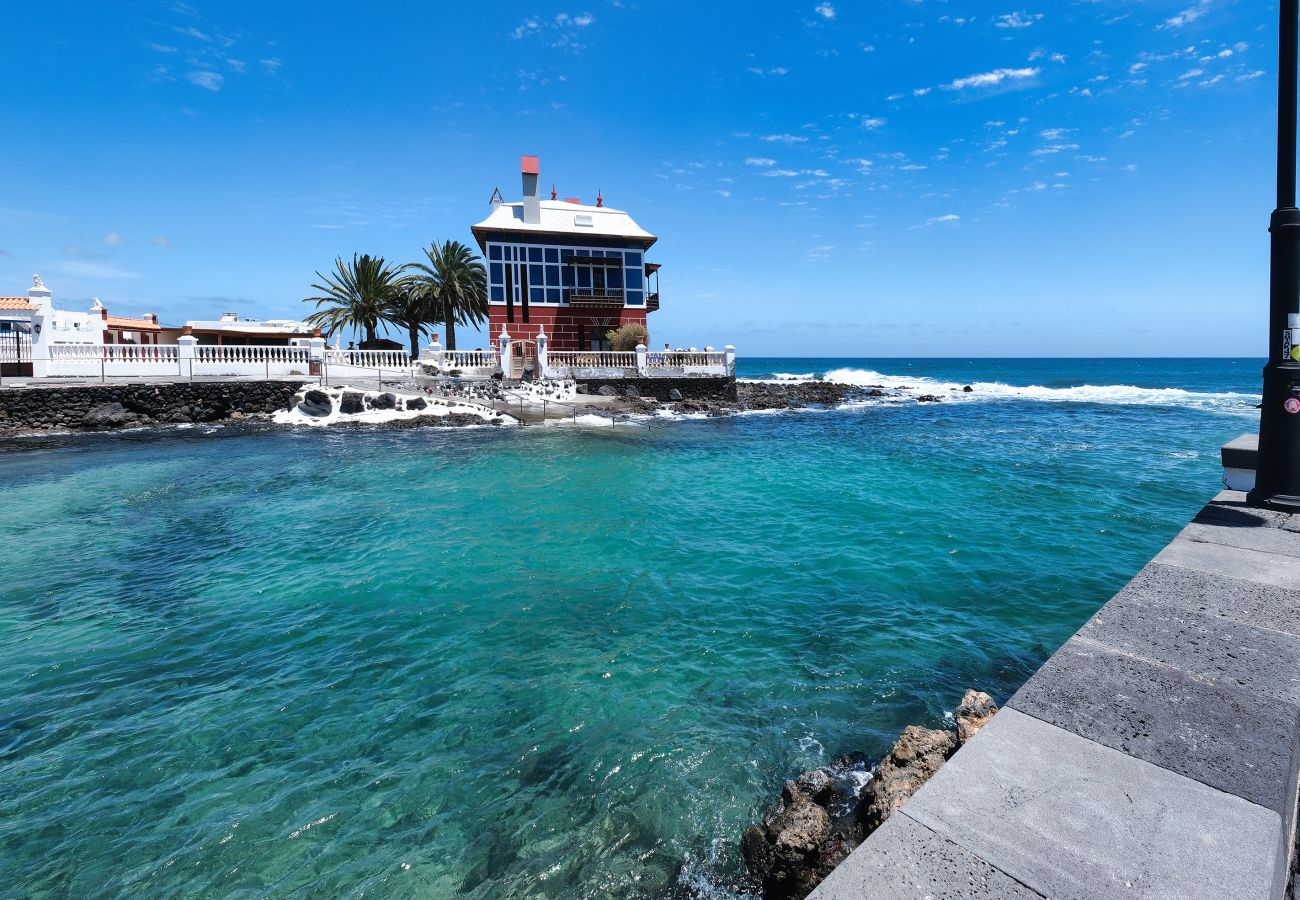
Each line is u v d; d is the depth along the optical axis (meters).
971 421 30.67
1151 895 1.71
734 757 4.95
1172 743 2.37
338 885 3.82
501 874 3.89
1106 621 3.38
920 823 2.05
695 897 3.72
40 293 26.27
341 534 11.02
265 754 5.06
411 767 4.90
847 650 6.68
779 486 14.87
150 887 3.81
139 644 6.97
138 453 19.56
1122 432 25.64
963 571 8.99
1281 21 4.60
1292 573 3.88
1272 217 4.92
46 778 4.75
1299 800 2.56
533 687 6.05
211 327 39.56
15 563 9.55
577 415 29.91
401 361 35.50
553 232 37.72
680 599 8.12
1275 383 5.06
